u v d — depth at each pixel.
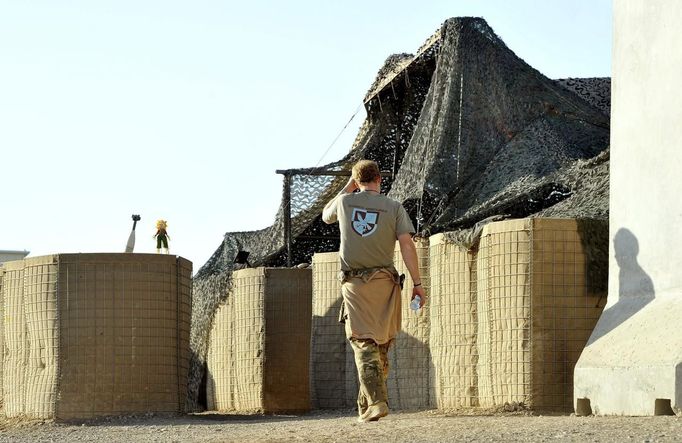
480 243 9.12
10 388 11.27
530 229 8.65
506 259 8.75
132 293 10.69
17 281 11.27
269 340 11.88
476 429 6.04
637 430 5.57
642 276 7.76
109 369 10.59
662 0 7.68
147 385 10.66
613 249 8.21
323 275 11.42
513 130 11.60
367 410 7.11
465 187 11.42
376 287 7.13
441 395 9.48
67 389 10.59
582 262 8.64
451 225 10.62
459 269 9.36
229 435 7.17
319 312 11.41
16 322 11.26
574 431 5.67
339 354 11.27
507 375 8.70
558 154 10.97
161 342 10.77
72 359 10.62
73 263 10.70
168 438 7.32
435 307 9.66
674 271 7.36
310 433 6.60
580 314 8.59
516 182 10.92
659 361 6.83
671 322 7.12
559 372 8.54
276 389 11.78
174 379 10.88
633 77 8.03
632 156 7.98
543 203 10.70
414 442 5.62
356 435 6.16
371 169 7.35
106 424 10.18
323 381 11.35
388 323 7.17
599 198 9.72
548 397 8.54
